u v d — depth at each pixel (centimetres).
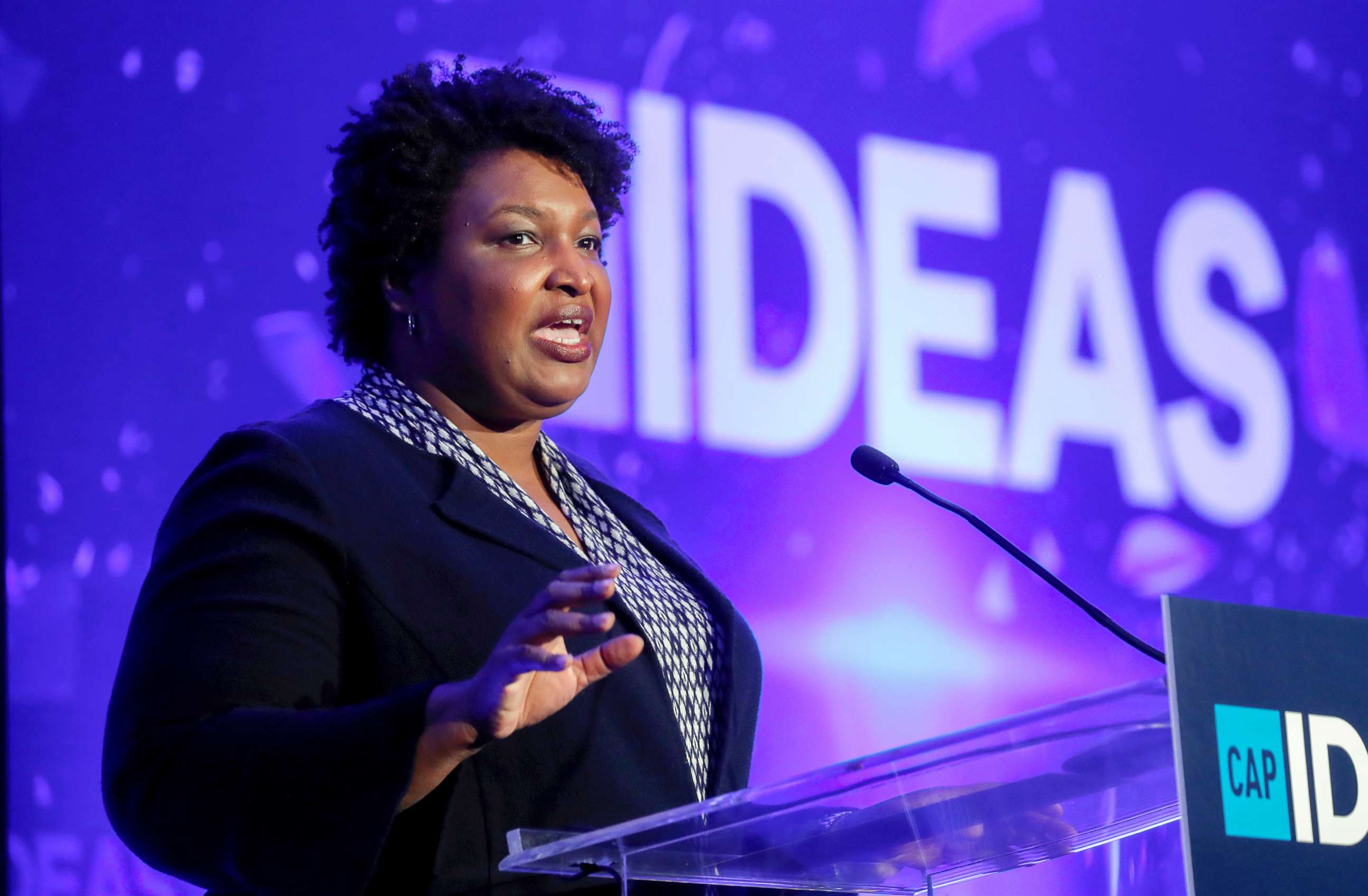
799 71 802
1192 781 250
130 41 662
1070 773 288
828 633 755
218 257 661
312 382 669
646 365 735
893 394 793
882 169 812
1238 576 858
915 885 354
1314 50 950
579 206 392
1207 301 885
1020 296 834
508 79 414
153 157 658
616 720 340
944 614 781
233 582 311
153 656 303
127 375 640
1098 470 834
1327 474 897
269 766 279
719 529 739
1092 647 810
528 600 340
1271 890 251
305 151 684
